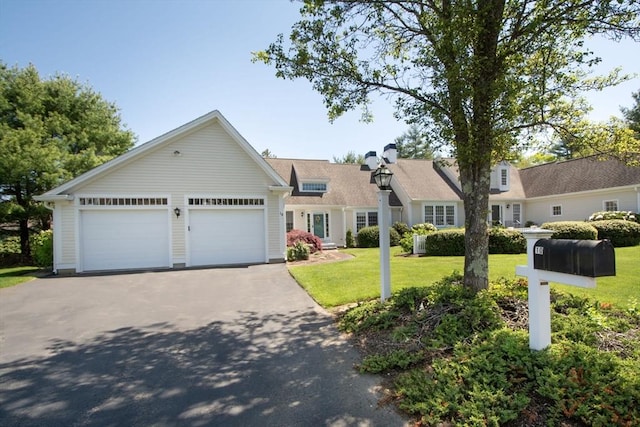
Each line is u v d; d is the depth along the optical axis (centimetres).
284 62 571
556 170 2359
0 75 1789
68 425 284
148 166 1249
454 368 330
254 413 294
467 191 537
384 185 604
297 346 451
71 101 1970
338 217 2150
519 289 516
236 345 462
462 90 457
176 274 1079
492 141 504
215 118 1312
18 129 1642
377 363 373
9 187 1688
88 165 1775
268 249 1344
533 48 492
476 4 460
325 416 285
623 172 1884
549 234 338
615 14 434
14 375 381
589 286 288
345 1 527
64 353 445
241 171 1338
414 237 1466
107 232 1205
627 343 357
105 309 668
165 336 507
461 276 625
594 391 264
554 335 370
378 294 697
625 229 1447
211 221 1302
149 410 304
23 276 1089
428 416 266
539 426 248
